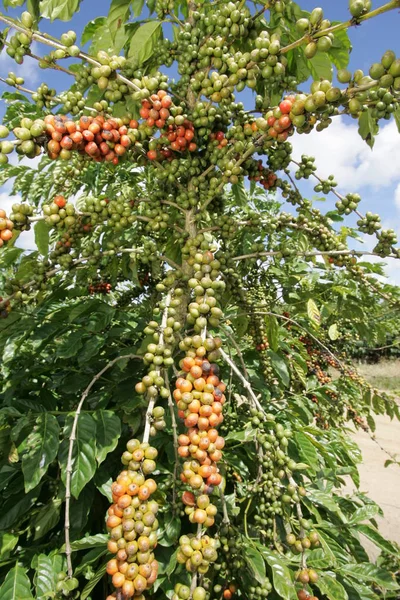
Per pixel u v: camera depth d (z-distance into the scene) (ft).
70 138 5.95
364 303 12.27
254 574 6.34
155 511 4.57
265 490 6.59
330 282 13.53
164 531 6.99
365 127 7.13
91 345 8.88
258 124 5.84
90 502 8.23
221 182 7.28
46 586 6.80
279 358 11.11
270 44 5.93
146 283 12.21
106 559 7.46
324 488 10.21
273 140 6.13
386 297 8.66
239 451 9.49
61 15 8.33
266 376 10.98
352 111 5.15
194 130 7.66
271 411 10.35
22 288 7.74
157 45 8.52
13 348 8.64
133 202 7.93
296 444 8.63
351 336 16.44
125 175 12.80
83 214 7.38
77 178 11.64
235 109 7.89
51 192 11.01
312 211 9.15
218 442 4.94
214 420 4.91
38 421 7.27
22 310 9.27
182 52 7.85
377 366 61.62
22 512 8.10
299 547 5.14
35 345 8.90
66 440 7.08
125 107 7.98
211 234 10.90
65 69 6.65
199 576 5.02
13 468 8.70
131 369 9.41
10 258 9.16
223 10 6.93
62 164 11.09
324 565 7.52
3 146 5.52
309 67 8.98
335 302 12.92
